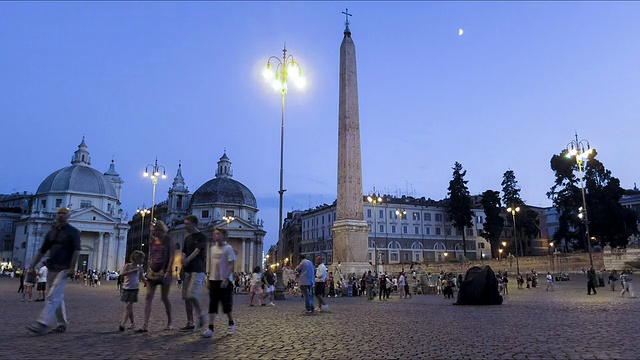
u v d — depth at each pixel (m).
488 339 8.26
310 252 97.44
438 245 87.31
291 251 111.12
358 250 34.44
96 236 79.25
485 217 86.94
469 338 8.41
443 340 8.20
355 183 35.56
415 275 40.66
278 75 25.67
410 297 27.02
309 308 14.27
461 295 17.94
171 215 100.06
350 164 35.47
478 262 63.69
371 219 83.06
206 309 15.35
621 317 11.95
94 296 24.59
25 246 78.44
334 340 8.26
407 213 86.38
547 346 7.45
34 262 8.70
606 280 43.22
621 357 6.52
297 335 8.91
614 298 21.38
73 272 8.85
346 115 35.94
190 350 7.19
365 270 33.88
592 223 60.16
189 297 9.24
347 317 12.77
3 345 7.48
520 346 7.48
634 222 61.72
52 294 8.62
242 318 12.55
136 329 9.45
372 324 10.85
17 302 18.75
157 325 10.41
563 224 65.69
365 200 83.19
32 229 76.94
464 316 12.73
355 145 35.88
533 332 9.12
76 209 79.00
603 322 10.77
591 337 8.36
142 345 7.62
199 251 9.41
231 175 95.62
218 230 8.96
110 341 7.99
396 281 33.31
